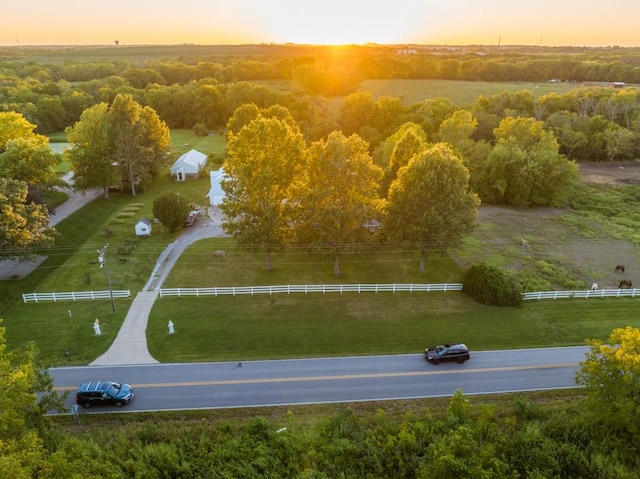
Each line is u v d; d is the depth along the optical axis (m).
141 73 145.00
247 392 28.17
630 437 24.17
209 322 35.41
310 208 40.00
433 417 26.08
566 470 23.11
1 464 14.28
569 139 85.81
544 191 67.38
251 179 40.16
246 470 21.80
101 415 26.08
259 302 38.56
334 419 24.94
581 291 40.66
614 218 62.03
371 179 40.78
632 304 39.78
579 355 32.59
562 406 27.30
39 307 37.31
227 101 115.88
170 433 24.31
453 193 40.38
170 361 30.91
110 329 34.19
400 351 32.69
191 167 73.75
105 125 62.62
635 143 87.25
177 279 42.53
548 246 52.97
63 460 17.30
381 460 23.14
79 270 43.94
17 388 17.95
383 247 45.72
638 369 22.27
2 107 96.31
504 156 67.44
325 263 46.62
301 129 97.38
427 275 44.44
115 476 19.61
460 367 31.08
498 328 35.59
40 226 42.62
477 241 53.97
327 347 32.88
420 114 95.88
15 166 51.09
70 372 29.67
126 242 50.50
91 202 63.03
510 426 25.30
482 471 20.55
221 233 53.53
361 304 38.62
